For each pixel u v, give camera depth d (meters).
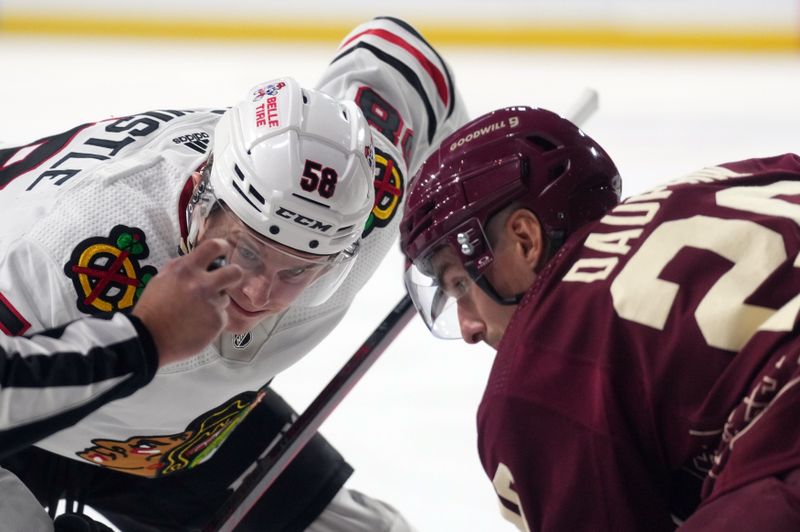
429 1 22.52
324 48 22.48
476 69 21.48
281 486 7.80
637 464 4.62
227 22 22.66
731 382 4.43
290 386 11.20
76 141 6.74
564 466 4.74
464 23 22.52
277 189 5.85
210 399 6.80
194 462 7.57
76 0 22.58
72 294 5.80
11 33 22.69
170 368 6.37
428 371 11.38
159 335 5.10
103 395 5.18
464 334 5.77
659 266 4.66
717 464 4.53
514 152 5.36
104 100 19.70
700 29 22.23
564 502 4.78
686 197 4.98
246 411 7.39
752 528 4.13
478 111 19.58
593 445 4.62
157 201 6.19
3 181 6.67
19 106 19.30
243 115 6.10
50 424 5.20
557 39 22.45
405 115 8.16
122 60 21.66
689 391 4.50
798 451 4.21
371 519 8.05
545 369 4.75
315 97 6.26
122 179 6.15
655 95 20.20
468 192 5.38
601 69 21.59
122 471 7.75
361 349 7.45
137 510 8.02
